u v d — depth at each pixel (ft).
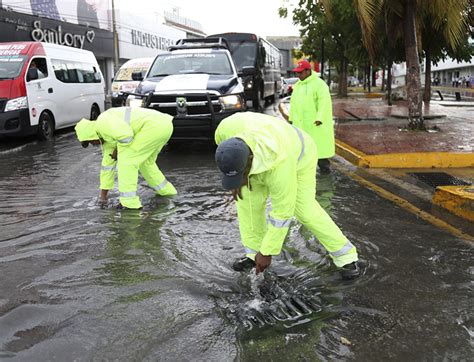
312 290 11.68
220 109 29.76
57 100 41.16
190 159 29.25
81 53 48.60
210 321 10.18
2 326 9.96
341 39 86.22
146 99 29.81
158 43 142.51
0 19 77.61
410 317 10.37
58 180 23.98
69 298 11.23
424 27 52.80
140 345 9.30
